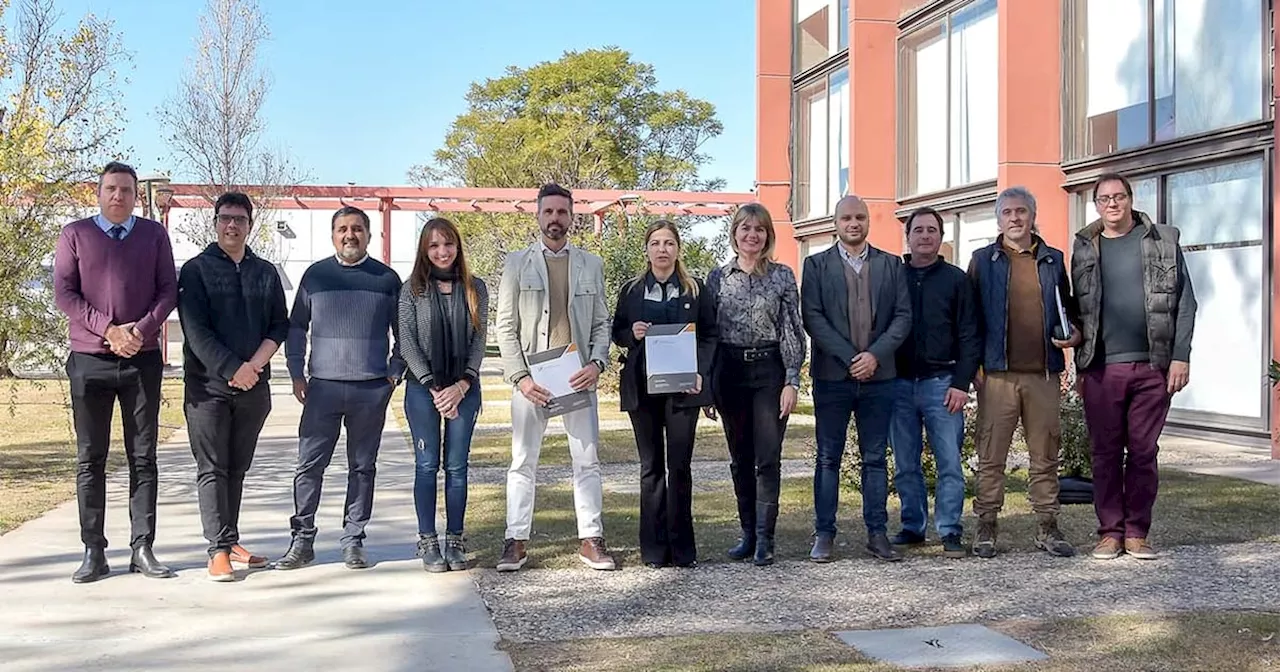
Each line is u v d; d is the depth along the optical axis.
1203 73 12.37
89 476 5.60
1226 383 12.05
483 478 9.55
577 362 5.81
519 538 5.91
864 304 6.13
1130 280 6.07
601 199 28.97
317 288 5.93
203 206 27.25
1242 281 11.79
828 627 4.80
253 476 9.67
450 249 5.86
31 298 9.12
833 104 21.02
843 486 8.49
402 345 5.83
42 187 9.29
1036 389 6.22
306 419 5.96
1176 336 6.02
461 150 48.91
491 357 36.88
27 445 11.83
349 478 6.05
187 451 11.56
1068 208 14.59
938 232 6.28
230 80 27.02
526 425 5.91
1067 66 14.45
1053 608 5.07
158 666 4.21
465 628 4.78
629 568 5.98
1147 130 13.22
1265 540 6.59
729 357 6.02
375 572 5.88
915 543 6.56
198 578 5.69
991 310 6.21
